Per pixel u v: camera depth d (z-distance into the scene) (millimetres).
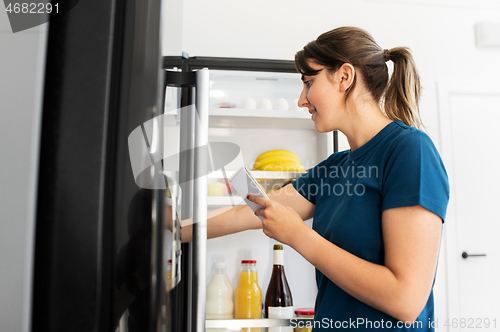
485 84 1936
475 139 1920
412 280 625
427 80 1917
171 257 327
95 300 221
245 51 1818
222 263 1420
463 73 1936
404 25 1925
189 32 1806
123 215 243
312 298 1454
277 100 1555
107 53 234
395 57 857
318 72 830
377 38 1907
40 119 215
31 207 207
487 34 1916
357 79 816
